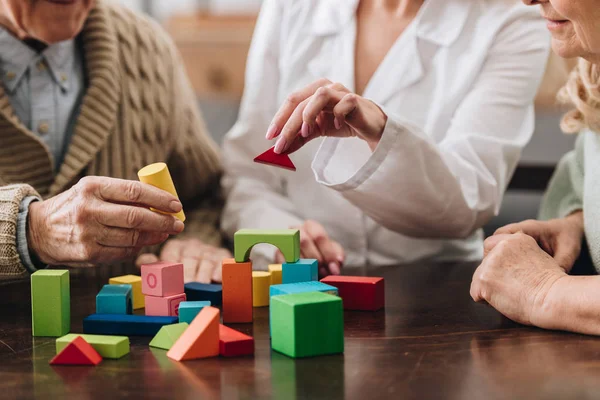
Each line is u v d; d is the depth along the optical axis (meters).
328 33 1.45
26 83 1.37
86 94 1.41
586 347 0.78
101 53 1.42
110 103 1.41
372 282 0.97
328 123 1.11
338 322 0.78
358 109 1.03
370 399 0.65
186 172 1.60
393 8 1.44
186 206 1.64
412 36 1.39
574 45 0.96
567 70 1.24
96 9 1.46
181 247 1.33
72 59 1.42
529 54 1.34
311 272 0.98
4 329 0.92
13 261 1.03
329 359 0.77
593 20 0.88
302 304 0.77
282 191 1.58
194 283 1.07
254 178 1.57
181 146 1.58
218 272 1.18
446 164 1.17
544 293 0.86
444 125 1.37
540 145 1.84
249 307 0.94
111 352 0.79
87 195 0.97
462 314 0.94
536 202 2.13
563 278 0.87
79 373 0.74
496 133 1.32
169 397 0.66
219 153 1.72
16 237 1.02
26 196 1.06
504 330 0.86
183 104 1.60
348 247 1.47
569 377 0.69
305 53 1.46
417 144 1.12
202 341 0.78
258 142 1.56
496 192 1.30
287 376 0.71
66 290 0.90
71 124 1.42
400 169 1.13
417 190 1.17
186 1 2.95
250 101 1.56
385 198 1.18
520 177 1.70
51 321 0.89
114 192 0.96
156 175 0.96
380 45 1.43
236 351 0.79
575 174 1.23
